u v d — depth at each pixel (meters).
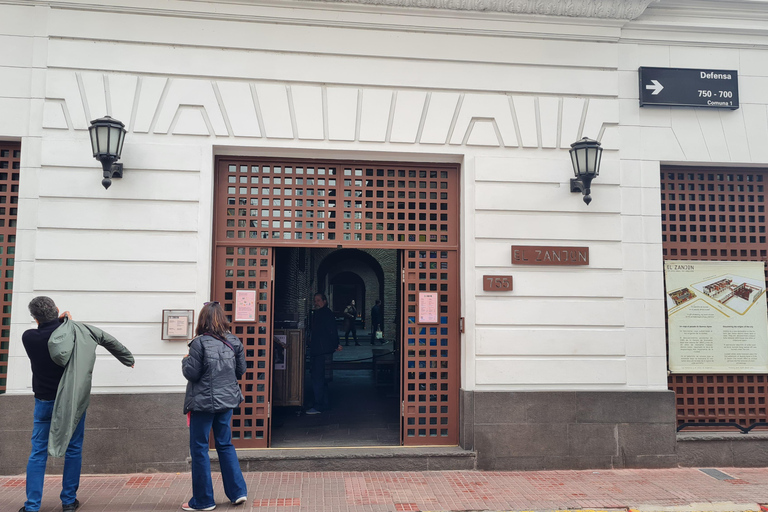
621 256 6.33
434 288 6.40
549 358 6.15
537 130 6.37
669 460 6.16
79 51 5.82
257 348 6.07
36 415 4.51
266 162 6.23
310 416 7.85
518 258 6.17
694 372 6.51
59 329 4.47
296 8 6.08
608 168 6.41
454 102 6.29
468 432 6.02
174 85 5.93
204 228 5.86
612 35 6.51
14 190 5.95
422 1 6.13
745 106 6.71
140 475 5.54
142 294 5.75
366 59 6.19
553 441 6.05
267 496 5.02
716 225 6.77
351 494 5.12
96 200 5.74
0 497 4.86
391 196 6.46
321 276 22.92
